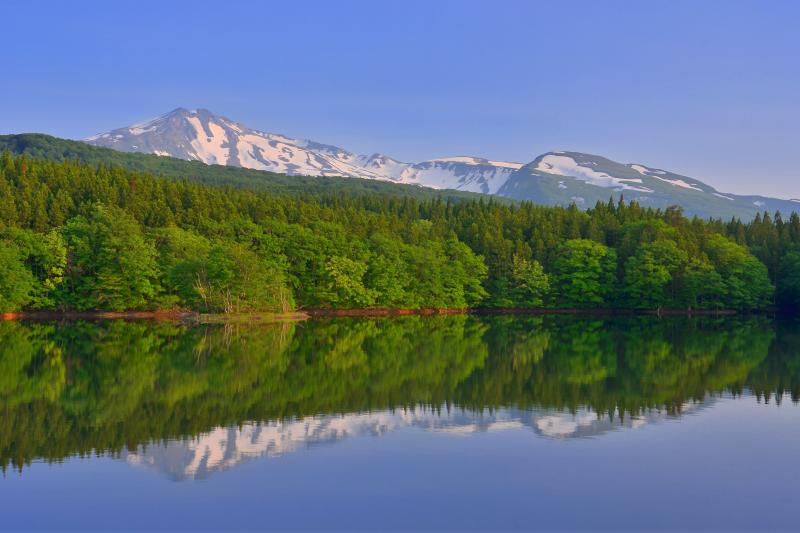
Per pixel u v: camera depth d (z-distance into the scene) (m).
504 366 64.75
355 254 143.50
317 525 26.55
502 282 153.88
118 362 64.69
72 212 138.88
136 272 117.94
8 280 110.12
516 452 35.69
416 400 48.53
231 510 27.92
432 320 128.62
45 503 28.61
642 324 120.50
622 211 188.25
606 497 29.53
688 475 32.28
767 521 27.17
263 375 58.22
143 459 34.28
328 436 38.59
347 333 97.12
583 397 50.00
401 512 27.77
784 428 40.97
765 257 162.50
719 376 59.62
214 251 119.25
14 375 57.03
